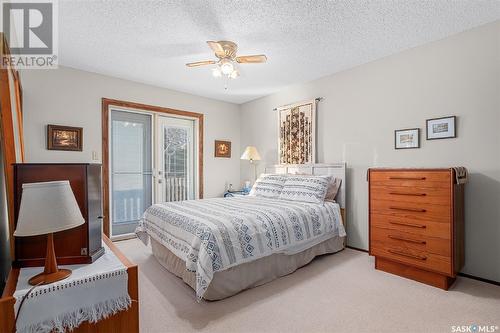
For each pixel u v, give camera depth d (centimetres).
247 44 273
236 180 523
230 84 407
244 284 214
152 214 288
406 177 238
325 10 213
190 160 468
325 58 310
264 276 229
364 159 325
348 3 204
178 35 253
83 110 346
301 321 174
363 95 327
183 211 254
